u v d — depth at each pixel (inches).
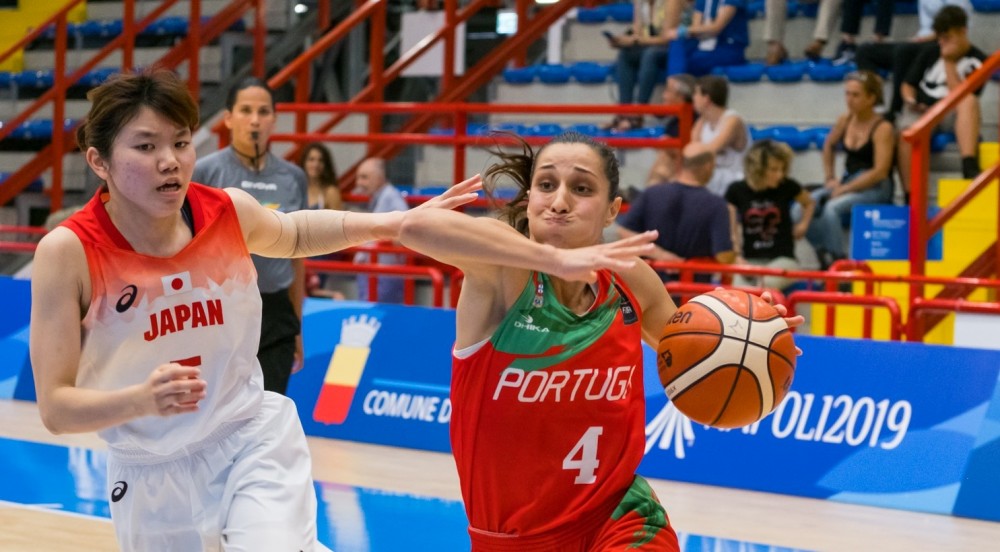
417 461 436.5
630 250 167.6
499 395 182.1
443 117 735.7
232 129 354.6
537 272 181.2
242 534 187.2
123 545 201.6
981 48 611.2
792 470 394.9
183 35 810.2
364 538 331.9
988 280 400.8
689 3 656.4
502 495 186.1
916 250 454.3
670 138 502.9
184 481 195.0
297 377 492.7
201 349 191.5
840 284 537.6
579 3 751.7
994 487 365.4
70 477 409.4
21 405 553.6
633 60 649.6
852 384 394.6
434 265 608.1
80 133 187.2
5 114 809.5
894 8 636.7
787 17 676.7
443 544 327.9
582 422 183.0
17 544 323.6
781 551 323.6
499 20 867.4
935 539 339.3
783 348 192.7
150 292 186.9
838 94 621.6
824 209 537.3
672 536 189.9
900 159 546.6
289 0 820.6
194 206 193.8
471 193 200.4
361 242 208.7
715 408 190.9
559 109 518.9
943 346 383.9
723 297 195.2
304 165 577.3
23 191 752.3
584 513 186.1
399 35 847.1
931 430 378.9
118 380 187.9
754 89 639.8
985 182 470.6
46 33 863.1
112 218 187.9
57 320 180.9
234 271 195.2
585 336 181.0
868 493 382.3
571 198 182.9
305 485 198.4
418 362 469.1
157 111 179.8
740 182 521.3
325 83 805.2
